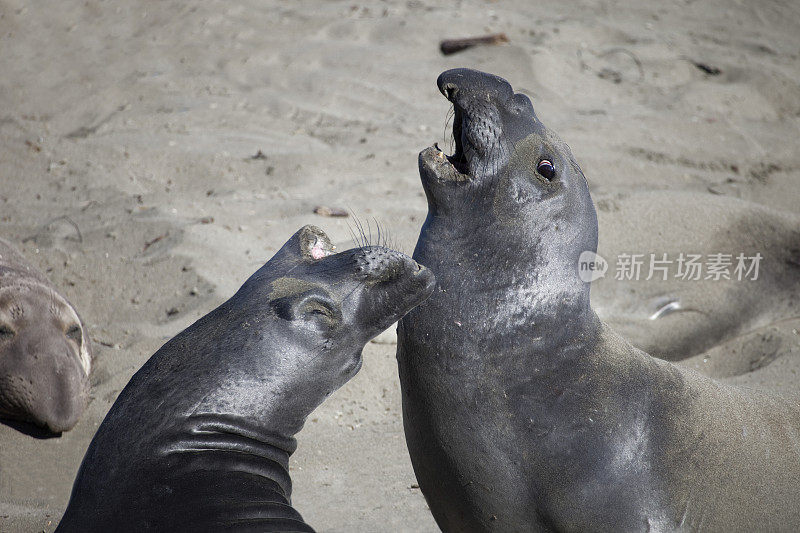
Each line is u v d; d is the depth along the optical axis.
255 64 32.59
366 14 37.44
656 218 21.91
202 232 21.19
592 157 26.81
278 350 9.54
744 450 10.98
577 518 10.31
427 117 29.34
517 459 10.31
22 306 16.45
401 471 14.70
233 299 10.12
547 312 10.52
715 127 30.16
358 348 10.10
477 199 10.77
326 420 15.96
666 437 10.51
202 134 27.12
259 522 8.78
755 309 20.19
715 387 11.52
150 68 31.81
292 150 26.33
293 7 38.19
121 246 20.80
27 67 31.41
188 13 36.75
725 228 21.61
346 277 9.92
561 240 10.74
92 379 16.80
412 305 10.14
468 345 10.42
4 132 26.20
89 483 9.02
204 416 9.23
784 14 42.06
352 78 31.86
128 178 24.30
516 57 33.09
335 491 14.12
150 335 17.66
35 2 36.66
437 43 34.84
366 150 26.61
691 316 19.67
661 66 34.84
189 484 8.91
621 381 10.58
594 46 36.31
